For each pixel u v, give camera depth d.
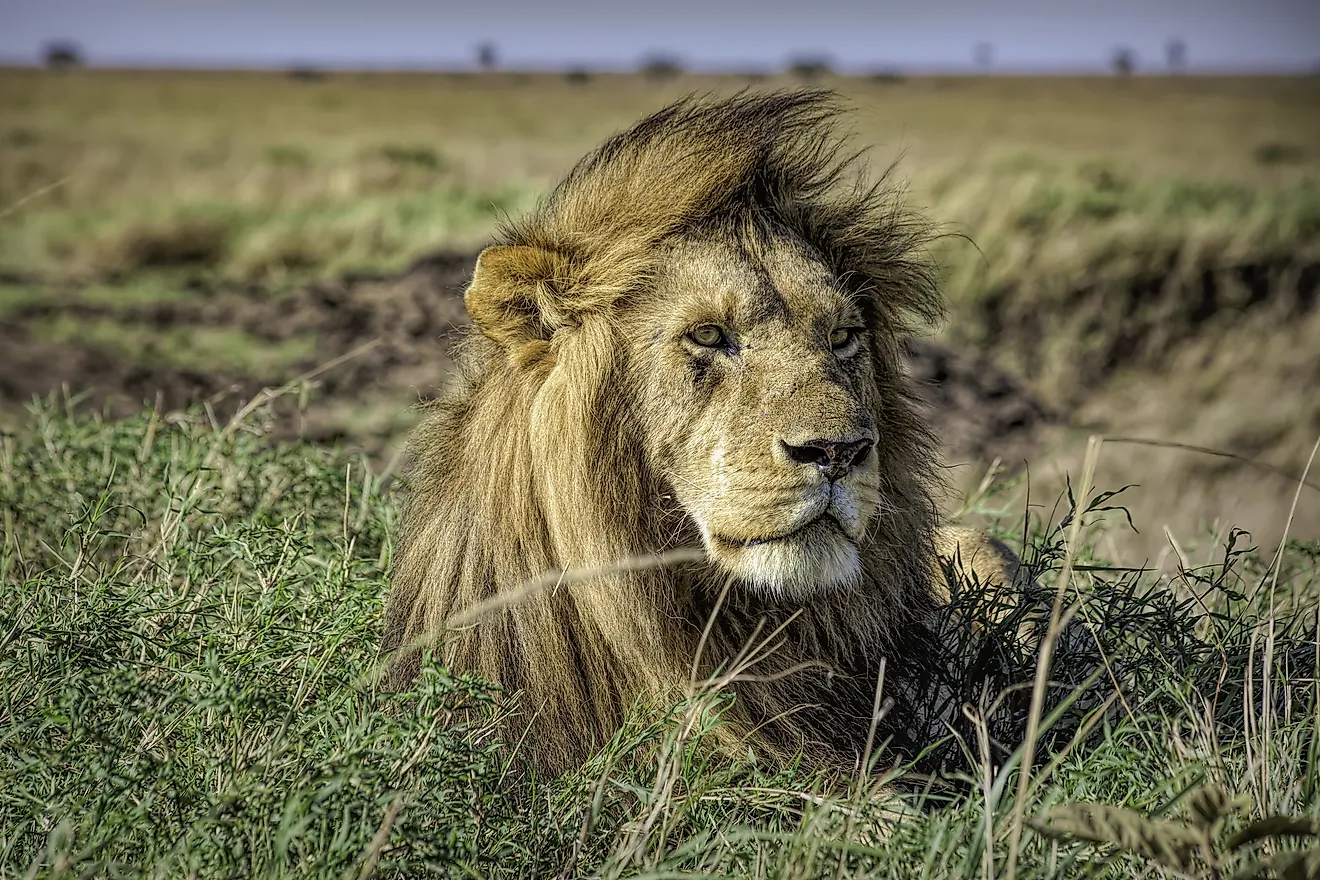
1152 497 17.67
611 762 6.61
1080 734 6.09
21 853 5.92
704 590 7.55
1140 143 75.56
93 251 37.09
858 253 8.37
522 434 7.70
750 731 7.20
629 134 8.16
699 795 6.44
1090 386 26.66
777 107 8.27
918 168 43.25
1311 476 19.30
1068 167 44.50
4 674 6.83
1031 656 8.09
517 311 7.85
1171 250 30.55
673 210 7.70
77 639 6.76
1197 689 7.59
